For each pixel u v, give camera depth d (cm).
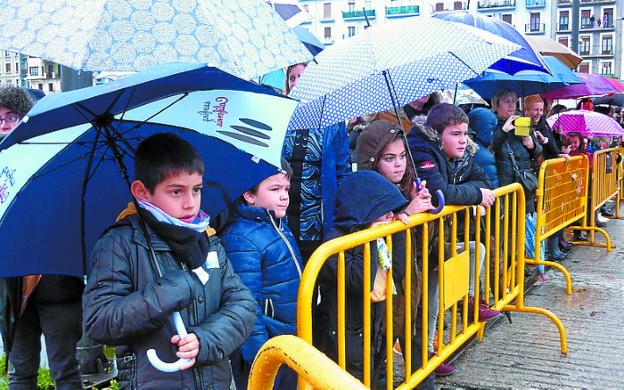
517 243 443
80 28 172
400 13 6134
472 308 420
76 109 183
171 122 212
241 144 203
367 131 332
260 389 170
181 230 202
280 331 264
